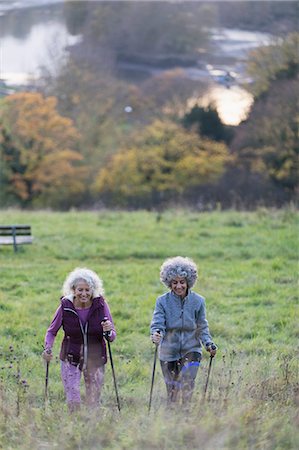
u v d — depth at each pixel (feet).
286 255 139.23
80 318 59.31
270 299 107.86
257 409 53.88
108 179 420.36
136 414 55.67
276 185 364.58
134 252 142.10
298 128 368.48
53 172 420.77
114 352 84.17
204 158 414.21
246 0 537.24
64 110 448.65
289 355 78.54
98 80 470.39
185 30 549.13
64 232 161.17
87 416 53.83
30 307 101.96
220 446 48.65
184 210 195.42
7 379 70.13
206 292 111.55
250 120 399.85
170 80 496.23
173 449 48.75
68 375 59.06
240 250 142.92
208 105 449.89
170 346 59.93
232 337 90.53
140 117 469.98
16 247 142.00
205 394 56.95
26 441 51.13
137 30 557.74
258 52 412.98
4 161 414.62
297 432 51.24
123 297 107.55
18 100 422.41
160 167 418.10
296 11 505.66
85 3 568.00
